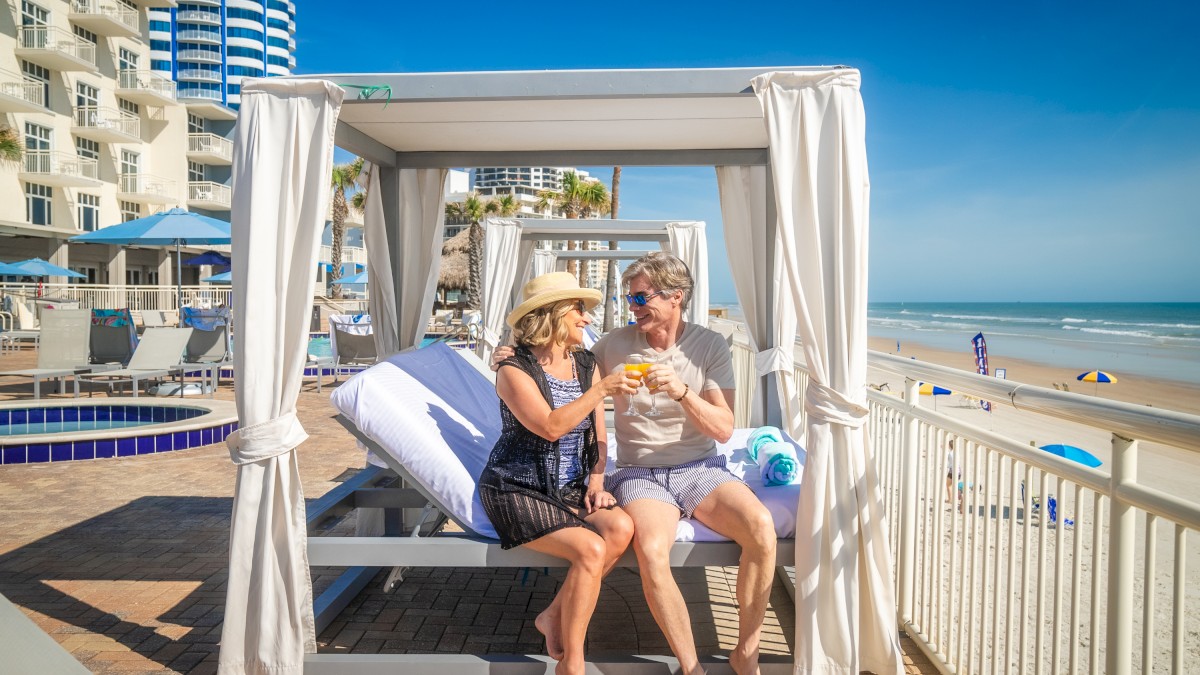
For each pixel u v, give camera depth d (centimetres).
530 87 292
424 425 293
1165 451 947
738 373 729
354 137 386
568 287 286
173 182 3388
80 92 2922
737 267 478
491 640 315
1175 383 2055
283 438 275
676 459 292
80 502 513
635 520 265
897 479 332
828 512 267
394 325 447
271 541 275
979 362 840
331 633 321
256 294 277
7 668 74
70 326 945
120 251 3031
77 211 2886
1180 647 167
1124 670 182
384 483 396
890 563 271
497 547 271
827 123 269
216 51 8544
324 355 1647
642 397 294
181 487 553
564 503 274
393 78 292
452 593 367
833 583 265
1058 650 212
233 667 274
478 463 300
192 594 357
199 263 1877
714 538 271
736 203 475
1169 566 436
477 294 2830
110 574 382
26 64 2669
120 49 3169
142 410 820
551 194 3938
